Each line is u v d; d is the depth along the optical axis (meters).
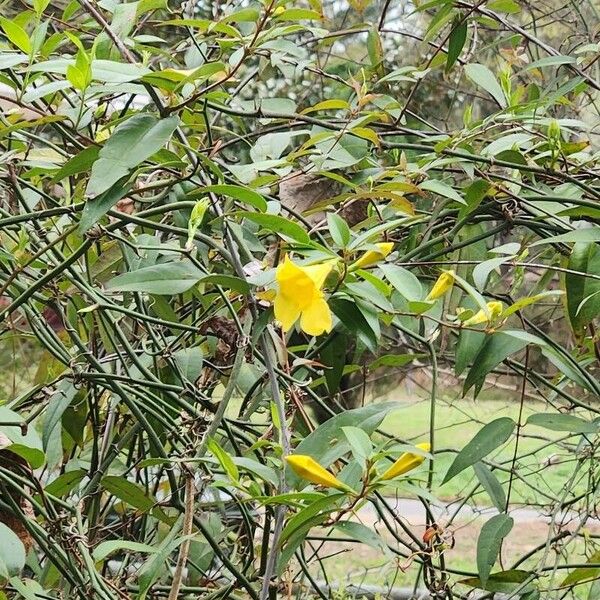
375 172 0.72
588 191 0.67
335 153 0.69
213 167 0.56
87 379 0.64
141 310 0.67
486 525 0.65
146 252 0.69
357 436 0.49
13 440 0.54
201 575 0.72
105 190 0.50
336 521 0.50
